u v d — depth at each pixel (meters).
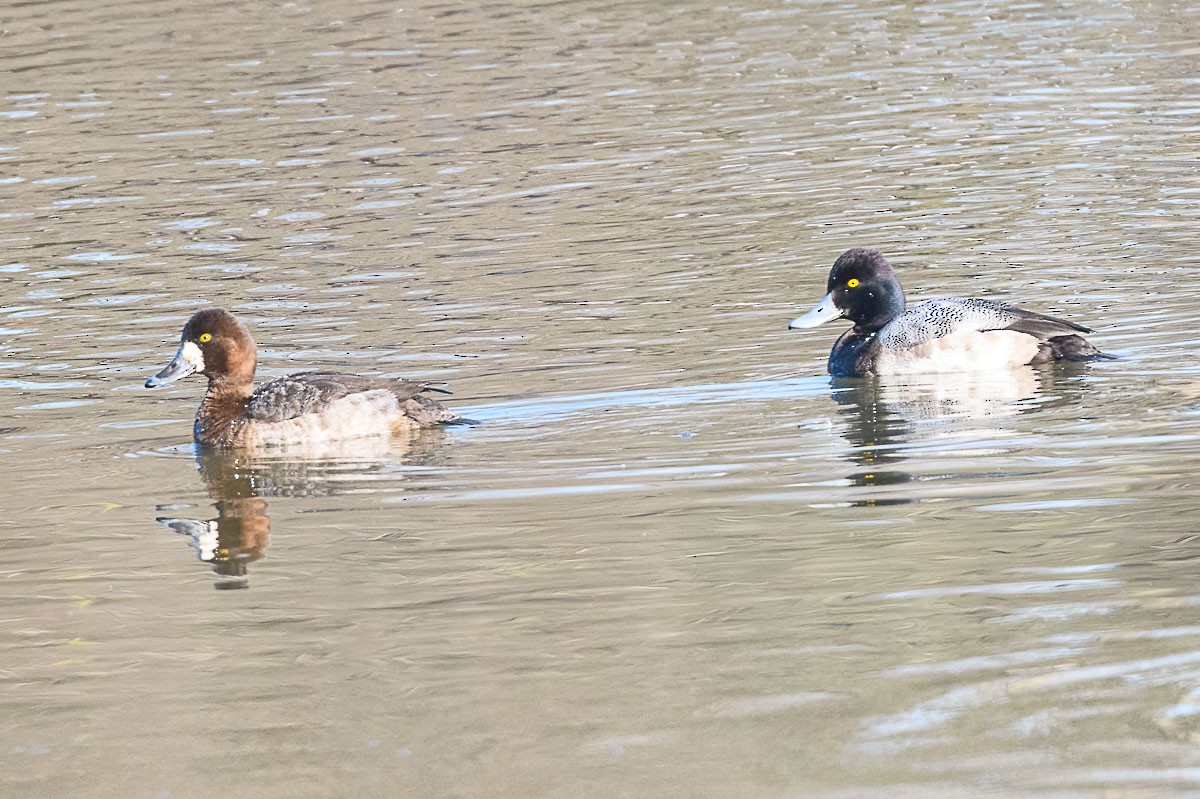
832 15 39.34
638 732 8.62
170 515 13.38
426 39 38.12
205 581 11.70
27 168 28.53
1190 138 26.50
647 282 20.59
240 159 28.45
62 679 9.97
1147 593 9.99
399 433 15.42
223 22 40.66
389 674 9.71
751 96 31.55
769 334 18.17
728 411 15.55
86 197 26.44
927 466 13.41
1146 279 19.23
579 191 25.53
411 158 28.03
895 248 21.64
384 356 18.11
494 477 13.87
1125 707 8.30
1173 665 8.77
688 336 18.22
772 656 9.51
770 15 39.62
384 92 33.03
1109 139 26.91
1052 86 31.11
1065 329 16.50
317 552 12.19
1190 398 14.78
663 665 9.52
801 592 10.61
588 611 10.55
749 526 12.15
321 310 20.12
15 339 19.42
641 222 23.61
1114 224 21.92
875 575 10.84
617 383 16.58
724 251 21.88
